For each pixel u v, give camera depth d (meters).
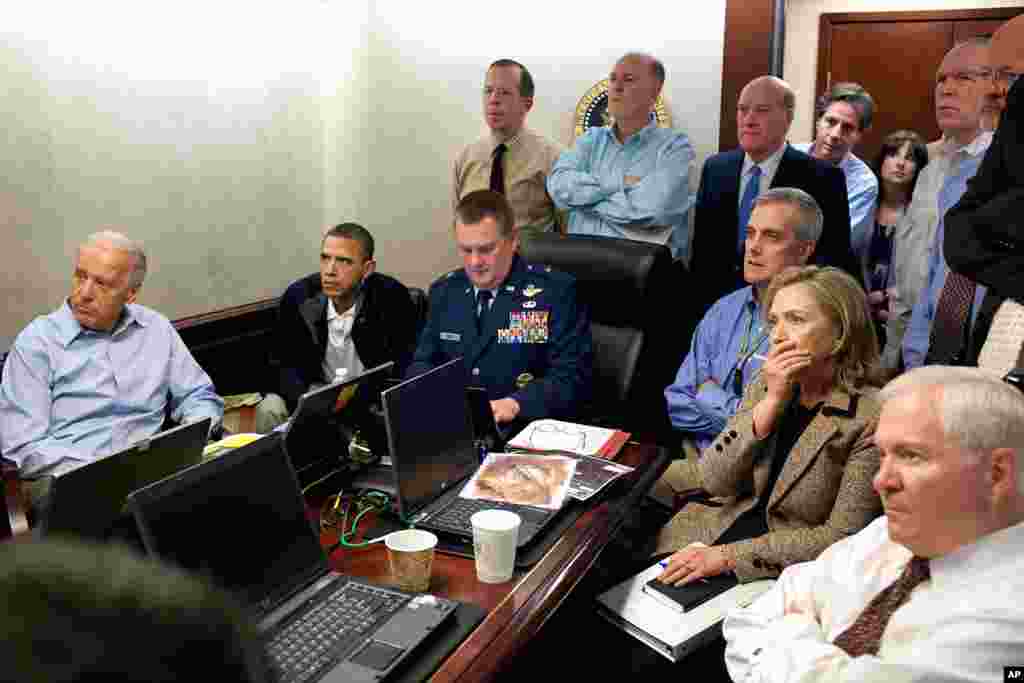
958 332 2.38
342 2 4.34
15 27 2.88
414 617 1.34
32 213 3.00
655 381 2.95
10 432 2.45
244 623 0.34
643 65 3.44
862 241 3.67
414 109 4.36
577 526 1.76
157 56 3.44
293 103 4.23
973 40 2.78
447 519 1.72
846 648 1.39
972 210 1.91
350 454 1.98
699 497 2.28
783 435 2.04
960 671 1.17
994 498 1.20
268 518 1.38
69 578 0.31
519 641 1.36
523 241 3.04
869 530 1.51
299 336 3.33
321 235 4.55
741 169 3.34
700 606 1.71
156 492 1.21
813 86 5.14
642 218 3.44
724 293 3.41
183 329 3.58
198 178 3.70
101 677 0.29
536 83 4.13
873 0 4.94
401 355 3.36
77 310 2.54
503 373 2.63
